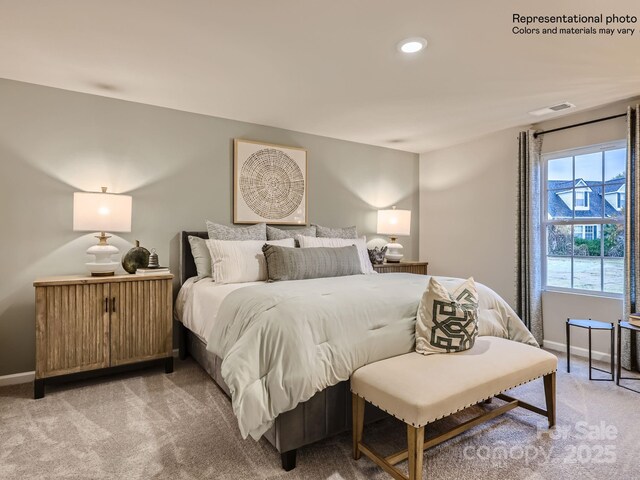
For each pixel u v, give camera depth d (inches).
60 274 116.4
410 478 59.6
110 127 123.9
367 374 69.8
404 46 88.6
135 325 111.4
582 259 138.6
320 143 171.0
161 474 66.0
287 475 66.2
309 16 76.1
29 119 111.8
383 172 192.5
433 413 59.8
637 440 77.7
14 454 71.9
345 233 163.2
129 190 127.4
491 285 168.1
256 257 123.6
